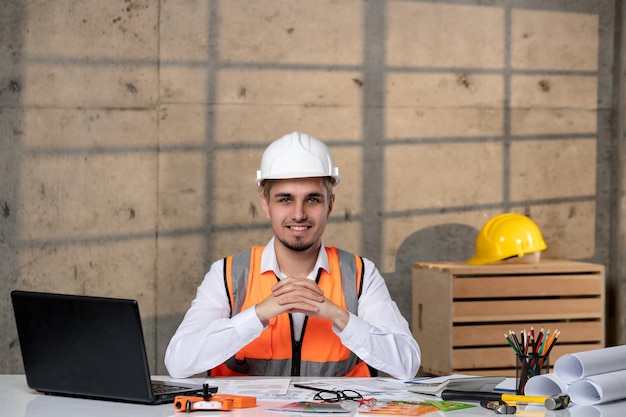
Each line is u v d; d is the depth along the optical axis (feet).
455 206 17.93
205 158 17.04
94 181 16.74
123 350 7.41
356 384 8.68
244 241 17.20
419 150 17.79
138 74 16.80
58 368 7.74
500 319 15.83
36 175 16.58
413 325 17.01
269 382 8.68
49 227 16.63
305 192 9.43
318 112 17.40
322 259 9.86
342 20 17.46
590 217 18.52
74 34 16.61
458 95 17.92
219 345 8.87
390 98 17.66
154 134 16.88
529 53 18.21
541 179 18.29
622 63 18.30
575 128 18.43
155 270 16.97
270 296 8.91
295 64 17.30
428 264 16.65
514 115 18.16
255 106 17.19
